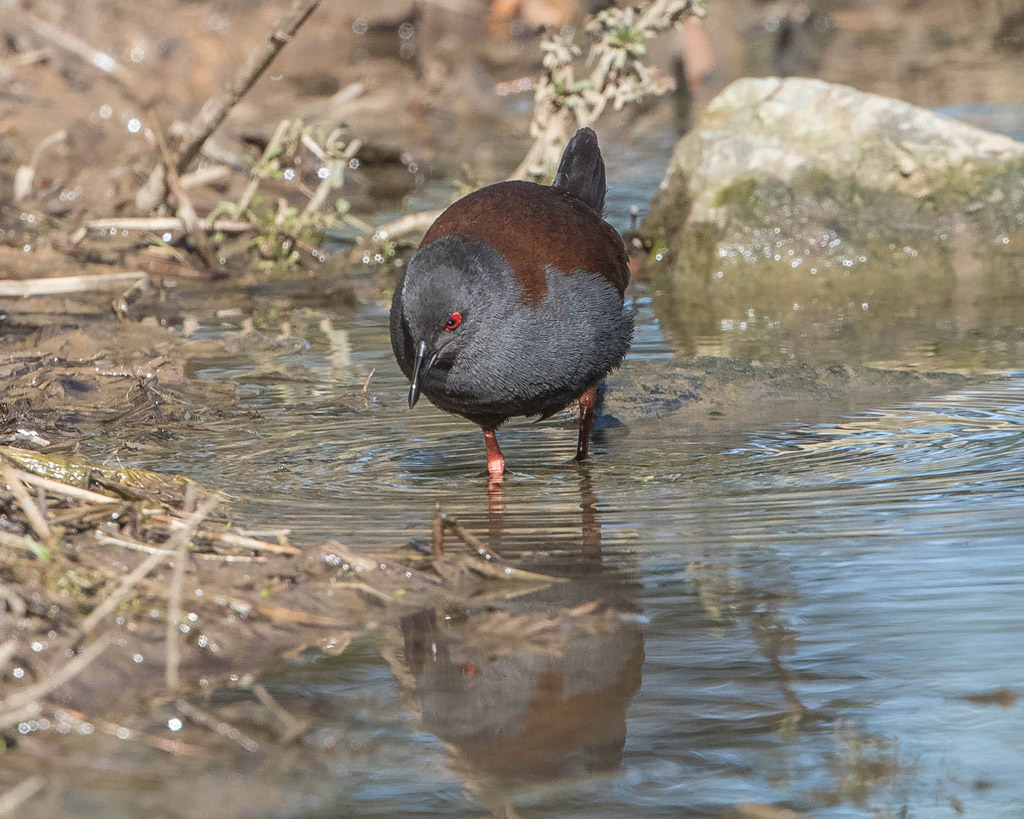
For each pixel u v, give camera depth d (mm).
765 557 8219
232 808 5578
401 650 7070
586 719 6348
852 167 17953
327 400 12461
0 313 15633
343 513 9320
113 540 7926
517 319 10023
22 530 7957
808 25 34000
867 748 6051
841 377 12594
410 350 10211
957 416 11312
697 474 10094
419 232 19281
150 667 6809
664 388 12422
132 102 23875
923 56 30344
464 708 6461
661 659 6910
